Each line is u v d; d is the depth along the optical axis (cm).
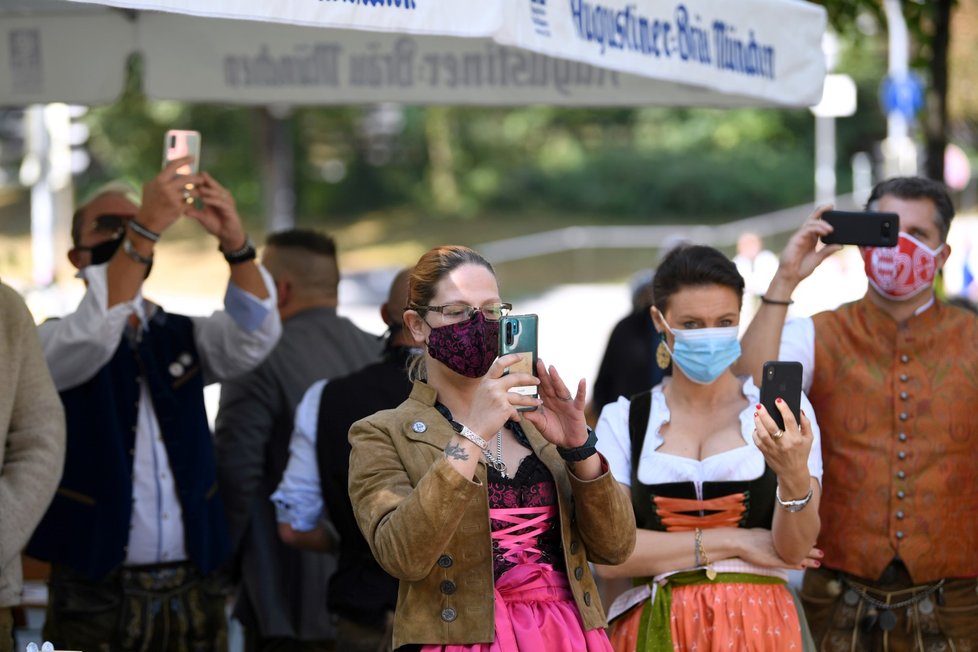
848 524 830
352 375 888
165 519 905
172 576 910
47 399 792
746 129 7319
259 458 1041
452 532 580
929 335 834
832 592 844
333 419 870
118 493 884
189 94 1322
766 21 966
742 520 747
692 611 737
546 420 618
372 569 861
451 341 615
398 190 7219
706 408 765
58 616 898
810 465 743
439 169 7262
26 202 5844
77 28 1288
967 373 830
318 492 891
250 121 6225
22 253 4334
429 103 1329
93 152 5691
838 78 2906
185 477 915
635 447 763
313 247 1091
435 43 1315
